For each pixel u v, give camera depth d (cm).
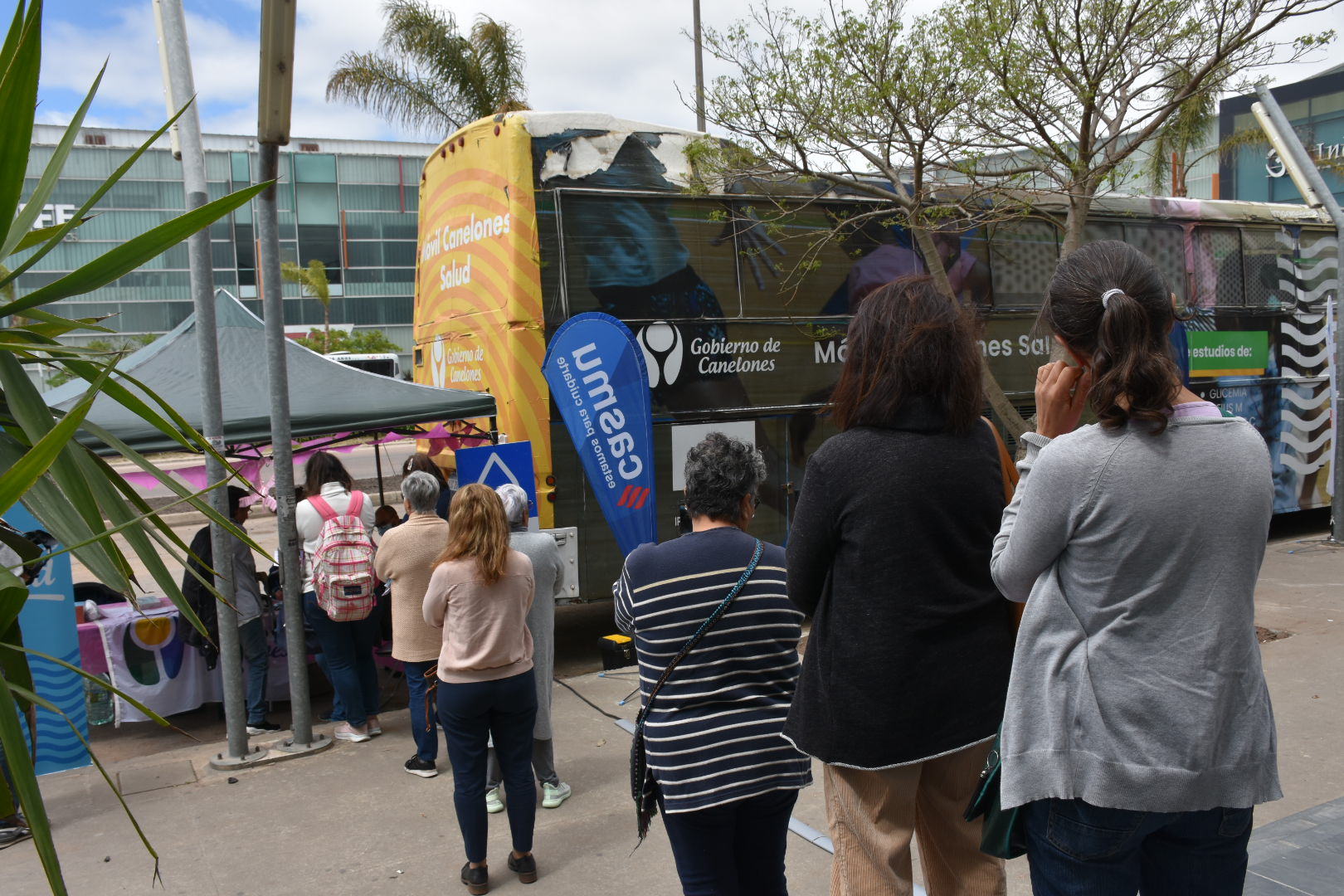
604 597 762
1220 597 179
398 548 535
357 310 6769
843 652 224
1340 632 781
